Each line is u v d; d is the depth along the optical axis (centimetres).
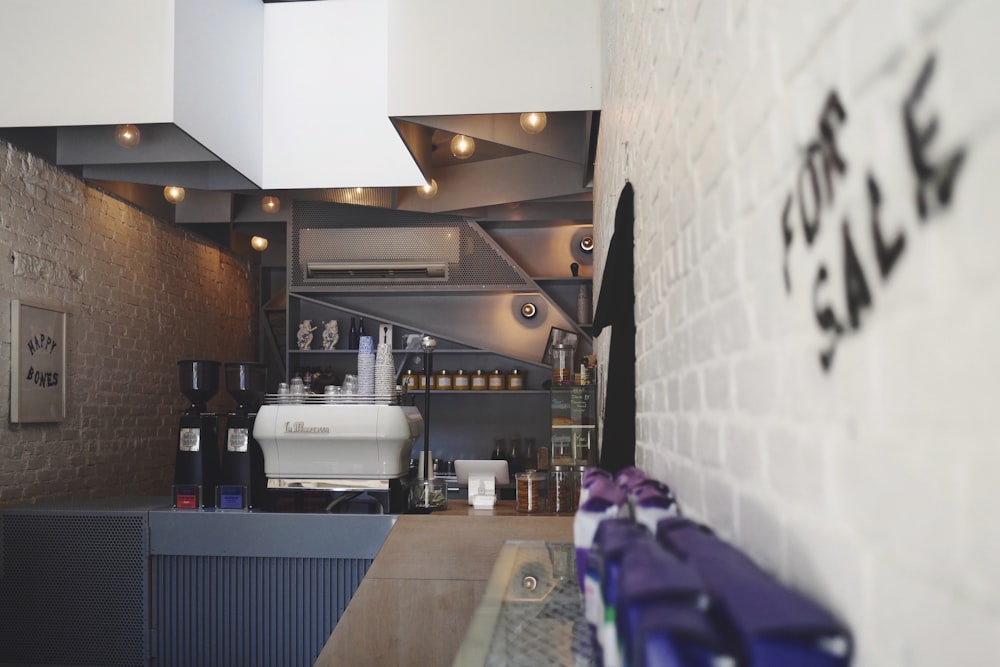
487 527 308
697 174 137
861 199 64
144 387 583
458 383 607
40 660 347
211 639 337
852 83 66
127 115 390
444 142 506
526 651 117
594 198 494
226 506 357
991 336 45
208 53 426
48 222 461
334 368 633
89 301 508
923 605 54
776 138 89
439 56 386
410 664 266
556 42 382
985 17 45
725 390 115
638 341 231
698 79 135
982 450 46
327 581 333
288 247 619
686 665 55
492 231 639
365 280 610
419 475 385
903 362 57
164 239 621
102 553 346
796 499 82
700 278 134
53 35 397
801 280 80
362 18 504
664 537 96
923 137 53
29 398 434
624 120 271
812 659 56
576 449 366
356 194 550
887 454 59
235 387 370
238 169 463
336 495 350
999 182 44
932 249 52
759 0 96
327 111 503
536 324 627
